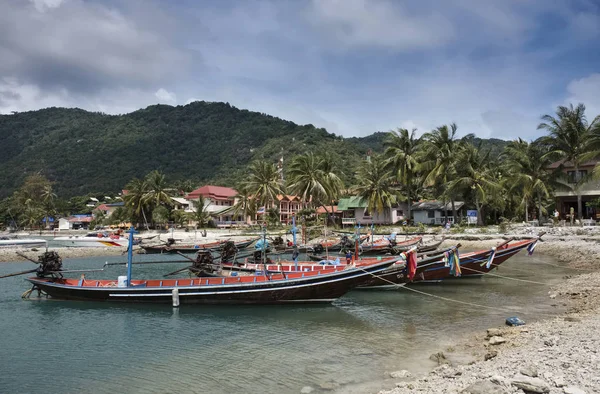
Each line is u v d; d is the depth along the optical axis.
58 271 24.20
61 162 176.88
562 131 51.22
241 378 12.03
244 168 148.50
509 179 59.06
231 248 28.55
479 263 26.97
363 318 18.86
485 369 10.67
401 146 67.12
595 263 31.59
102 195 150.75
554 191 55.81
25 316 20.12
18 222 111.00
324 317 19.22
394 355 13.52
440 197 68.50
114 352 14.83
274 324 18.14
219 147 184.50
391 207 75.88
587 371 9.31
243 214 92.94
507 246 27.33
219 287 21.20
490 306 20.09
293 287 20.89
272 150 151.75
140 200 82.19
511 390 8.51
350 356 13.59
